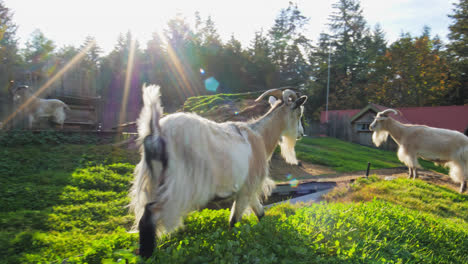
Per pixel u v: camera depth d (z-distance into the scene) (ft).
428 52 118.52
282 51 167.43
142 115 10.31
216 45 118.62
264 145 14.33
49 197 19.84
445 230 18.48
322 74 157.69
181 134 10.17
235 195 12.67
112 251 10.71
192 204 10.46
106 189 23.31
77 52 151.94
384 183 32.78
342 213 16.97
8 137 32.19
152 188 9.86
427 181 36.68
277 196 26.48
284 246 11.62
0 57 90.48
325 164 47.37
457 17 116.06
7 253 12.20
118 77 98.07
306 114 141.59
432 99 118.73
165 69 108.88
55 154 30.17
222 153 11.19
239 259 10.36
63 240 13.74
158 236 10.36
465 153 32.96
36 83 48.60
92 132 38.58
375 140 40.70
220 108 42.06
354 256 12.09
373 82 133.90
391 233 16.33
